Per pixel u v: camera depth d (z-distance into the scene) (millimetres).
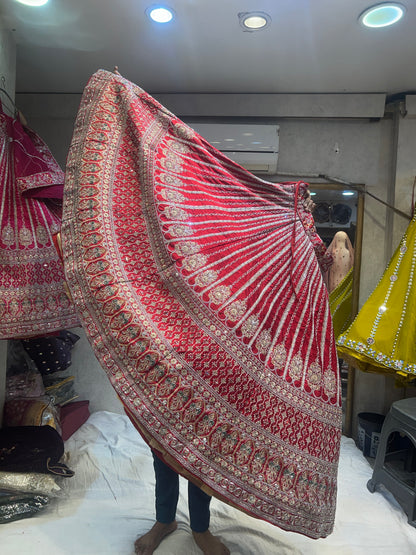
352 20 2141
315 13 2086
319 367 1429
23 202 1949
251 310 1354
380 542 1878
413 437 2133
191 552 1729
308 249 1561
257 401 1289
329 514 1349
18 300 1843
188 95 3051
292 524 1265
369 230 3123
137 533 1850
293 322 1429
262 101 3031
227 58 2564
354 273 3088
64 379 3064
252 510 1219
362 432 2906
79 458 2494
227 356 1272
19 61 2658
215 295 1316
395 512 2135
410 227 2621
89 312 1256
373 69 2648
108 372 1219
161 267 1300
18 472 1959
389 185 3100
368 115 2996
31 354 2877
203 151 1457
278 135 3049
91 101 1416
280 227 1519
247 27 2221
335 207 3104
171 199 1348
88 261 1280
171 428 1193
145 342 1223
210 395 1233
